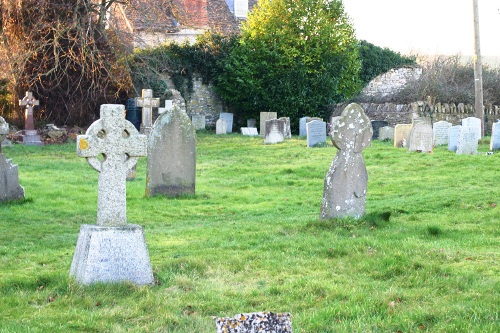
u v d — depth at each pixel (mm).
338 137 13133
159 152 17547
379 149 27906
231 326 4828
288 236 12008
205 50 44094
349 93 43938
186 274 9352
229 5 54438
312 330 7102
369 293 8367
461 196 16297
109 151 8859
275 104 42281
